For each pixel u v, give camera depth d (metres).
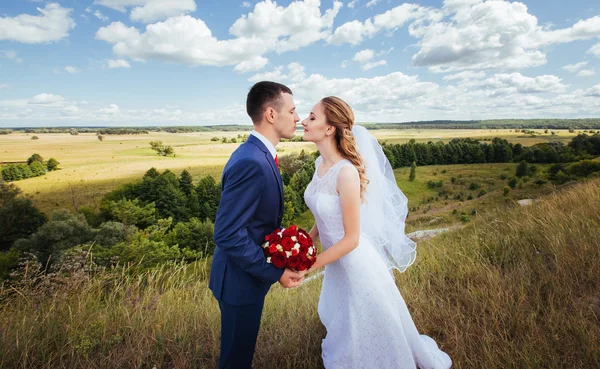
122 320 2.65
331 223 2.00
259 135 1.81
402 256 2.36
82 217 31.39
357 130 2.33
